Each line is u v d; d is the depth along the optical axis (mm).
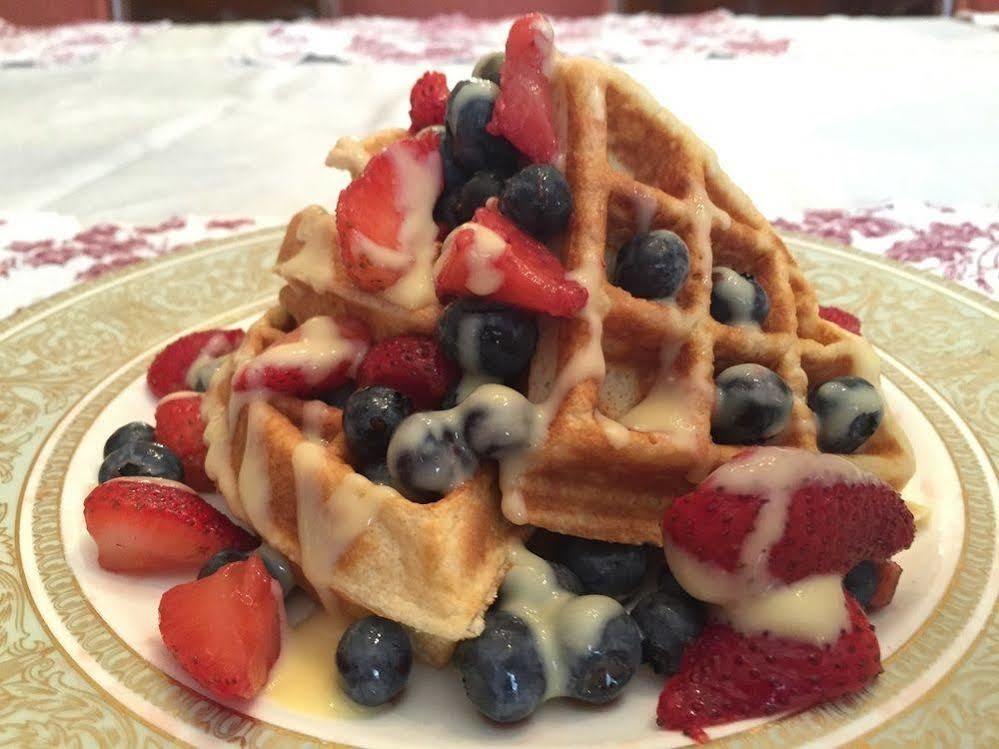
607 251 207
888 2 695
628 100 212
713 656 172
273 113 490
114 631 188
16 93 522
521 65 199
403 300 194
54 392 265
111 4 693
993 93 493
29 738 161
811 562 172
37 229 372
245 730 167
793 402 201
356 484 180
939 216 374
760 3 715
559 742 166
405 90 515
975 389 263
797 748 160
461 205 201
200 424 233
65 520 220
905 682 171
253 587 182
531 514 185
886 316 296
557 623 174
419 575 173
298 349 203
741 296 206
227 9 697
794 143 441
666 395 196
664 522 181
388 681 171
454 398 188
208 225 378
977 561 204
